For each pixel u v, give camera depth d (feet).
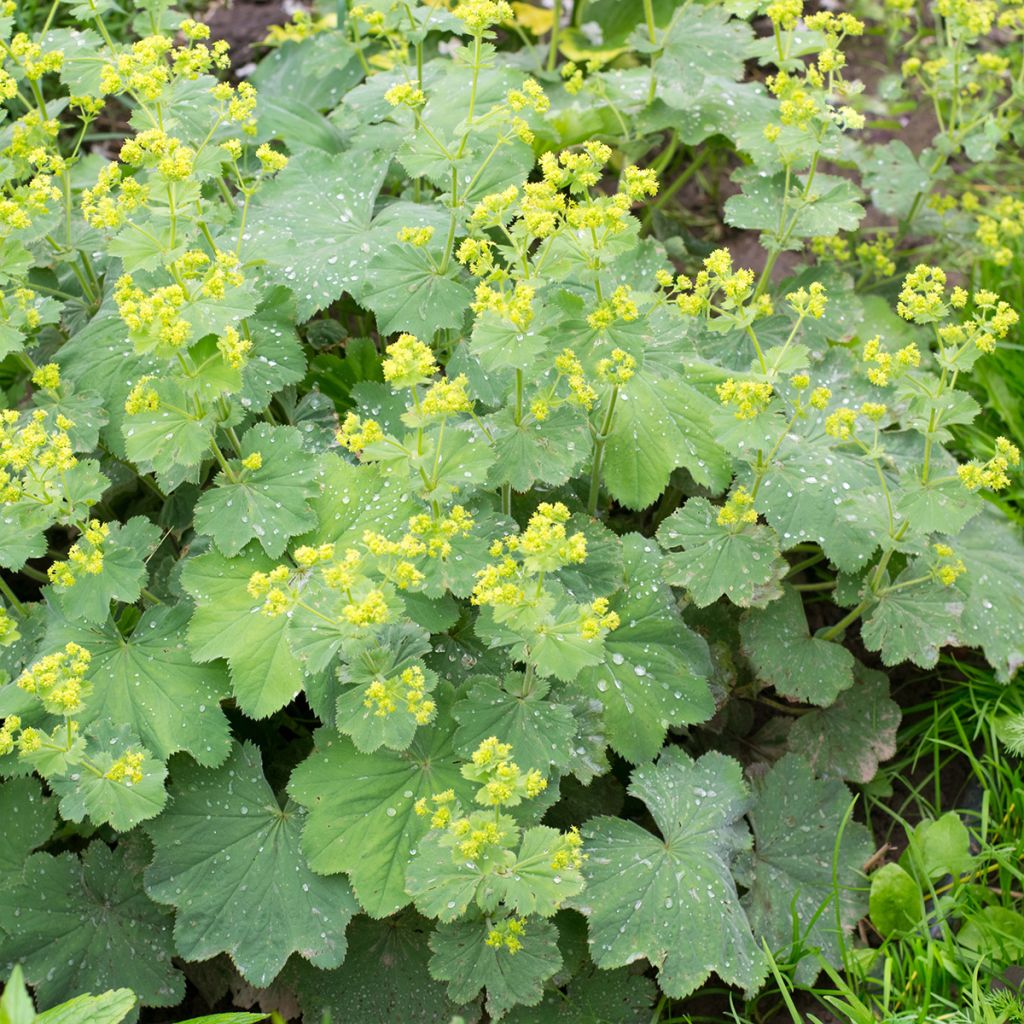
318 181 3.00
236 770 2.53
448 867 2.31
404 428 2.76
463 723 2.44
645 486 2.73
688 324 2.89
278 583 2.31
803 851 2.69
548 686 2.47
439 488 2.39
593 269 2.47
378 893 2.41
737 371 3.03
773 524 2.73
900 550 2.64
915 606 2.70
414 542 2.29
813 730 2.82
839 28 2.93
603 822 2.54
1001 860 2.64
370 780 2.47
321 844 2.44
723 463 2.76
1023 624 2.84
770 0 3.06
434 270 2.72
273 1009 2.54
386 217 2.92
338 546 2.56
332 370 2.97
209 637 2.50
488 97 3.01
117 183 2.56
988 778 2.80
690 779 2.60
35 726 2.48
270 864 2.46
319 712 2.48
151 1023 2.59
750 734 2.89
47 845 2.62
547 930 2.38
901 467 2.74
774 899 2.63
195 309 2.38
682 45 3.24
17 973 1.99
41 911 2.45
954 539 2.93
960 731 2.82
